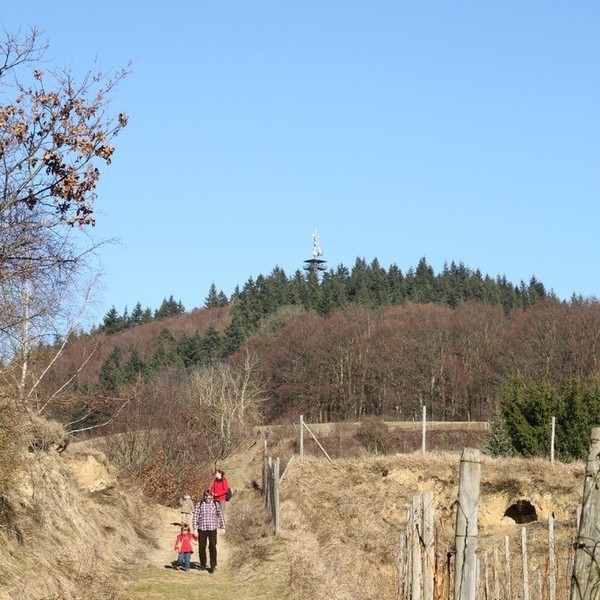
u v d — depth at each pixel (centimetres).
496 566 1170
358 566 1727
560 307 6769
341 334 7638
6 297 1116
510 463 2606
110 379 5528
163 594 1312
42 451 1534
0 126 1000
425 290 10681
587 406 3070
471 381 7162
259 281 11438
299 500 2447
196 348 8375
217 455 4216
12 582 1009
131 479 2828
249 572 1520
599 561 498
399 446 4509
